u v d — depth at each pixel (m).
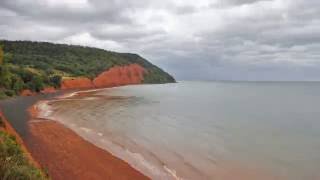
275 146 27.36
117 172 19.27
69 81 119.00
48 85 100.69
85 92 101.25
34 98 71.75
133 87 145.75
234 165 21.19
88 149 24.45
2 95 65.88
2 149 14.91
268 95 109.62
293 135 32.88
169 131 34.81
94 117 43.62
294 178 18.47
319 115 50.56
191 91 133.25
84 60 163.38
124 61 190.88
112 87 140.38
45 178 14.69
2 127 26.81
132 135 31.34
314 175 19.05
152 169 20.09
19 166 13.31
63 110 50.44
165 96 96.25
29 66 119.44
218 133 33.97
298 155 24.08
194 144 27.80
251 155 23.97
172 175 18.97
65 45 186.38
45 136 28.56
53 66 133.12
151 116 48.31
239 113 53.84
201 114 52.03
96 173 18.98
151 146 26.56
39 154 22.11
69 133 30.59
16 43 165.12
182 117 47.97
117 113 49.66
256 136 32.16
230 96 102.44
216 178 18.47
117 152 24.12
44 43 179.50
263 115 51.00
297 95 109.88
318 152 25.02
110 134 31.30
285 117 48.34
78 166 20.06
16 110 47.12
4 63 71.00
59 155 22.27
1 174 12.30
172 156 23.39
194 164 21.31
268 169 20.31
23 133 29.38
